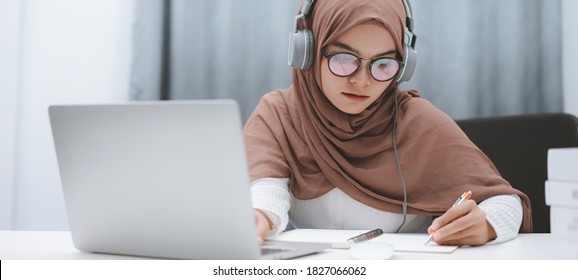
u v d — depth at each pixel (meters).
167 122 0.68
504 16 1.90
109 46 1.98
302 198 1.24
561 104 1.87
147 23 1.95
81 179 0.76
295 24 1.21
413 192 1.20
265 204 1.01
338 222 1.25
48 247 0.87
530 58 1.89
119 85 1.98
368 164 1.24
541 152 1.43
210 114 0.65
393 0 1.16
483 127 1.52
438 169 1.19
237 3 1.98
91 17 1.97
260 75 1.98
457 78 1.90
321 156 1.23
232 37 1.98
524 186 1.44
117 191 0.74
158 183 0.71
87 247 0.81
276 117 1.30
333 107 1.23
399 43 1.14
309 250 0.78
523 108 1.89
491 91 1.91
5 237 0.98
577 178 0.65
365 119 1.25
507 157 1.47
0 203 1.88
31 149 1.96
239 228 0.68
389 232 1.23
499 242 0.93
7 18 1.88
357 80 1.11
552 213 0.69
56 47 1.96
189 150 0.68
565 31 1.83
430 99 1.92
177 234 0.72
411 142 1.23
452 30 1.91
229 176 0.66
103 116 0.72
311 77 1.21
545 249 0.86
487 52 1.91
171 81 1.99
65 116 0.75
